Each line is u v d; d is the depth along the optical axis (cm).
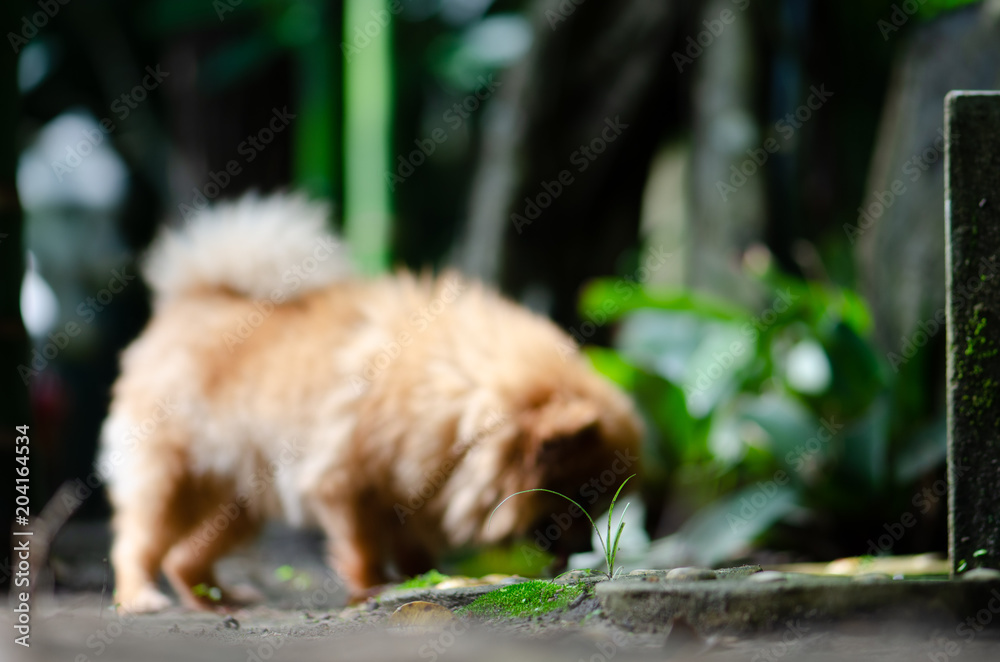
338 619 356
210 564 593
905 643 252
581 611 301
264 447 564
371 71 1013
